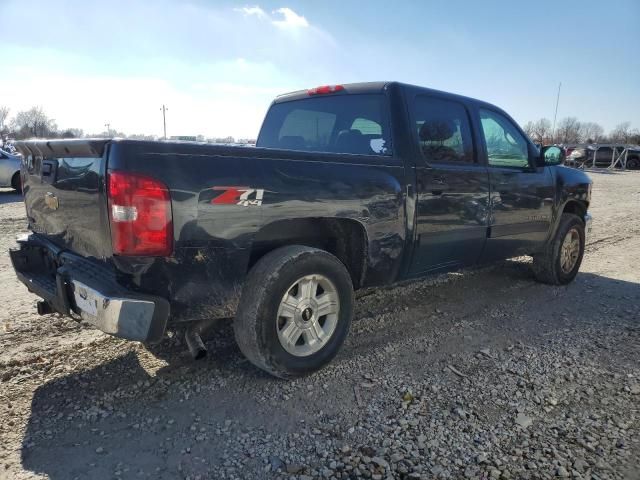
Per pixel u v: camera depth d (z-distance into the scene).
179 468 2.46
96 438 2.69
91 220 2.84
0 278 5.62
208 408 3.00
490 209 4.64
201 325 3.29
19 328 4.15
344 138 4.29
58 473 2.41
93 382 3.29
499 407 3.07
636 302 5.27
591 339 4.19
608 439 2.76
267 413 2.96
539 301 5.23
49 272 3.64
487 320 4.62
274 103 5.10
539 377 3.47
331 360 3.48
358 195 3.48
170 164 2.68
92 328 4.19
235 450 2.61
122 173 2.56
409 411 3.00
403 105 3.99
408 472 2.46
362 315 4.68
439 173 4.10
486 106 4.82
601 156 36.41
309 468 2.48
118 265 2.66
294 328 3.26
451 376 3.46
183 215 2.73
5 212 10.49
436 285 5.74
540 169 5.35
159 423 2.84
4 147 21.67
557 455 2.61
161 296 2.75
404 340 4.09
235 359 3.64
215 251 2.88
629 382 3.42
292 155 3.21
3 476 2.38
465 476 2.44
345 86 4.37
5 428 2.76
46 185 3.40
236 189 2.90
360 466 2.50
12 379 3.30
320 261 3.29
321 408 3.02
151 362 3.57
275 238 3.45
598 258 7.54
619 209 13.69
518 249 5.21
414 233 3.96
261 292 3.04
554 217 5.55
